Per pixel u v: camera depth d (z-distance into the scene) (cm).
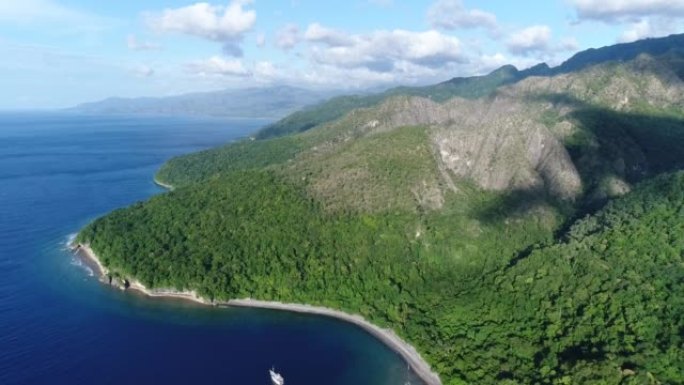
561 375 15000
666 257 17888
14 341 18412
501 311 18688
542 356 16138
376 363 17850
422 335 18238
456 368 16438
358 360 18025
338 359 18050
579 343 16175
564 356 15938
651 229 19112
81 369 16925
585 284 18088
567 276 18925
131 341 18762
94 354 17825
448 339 17950
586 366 14712
